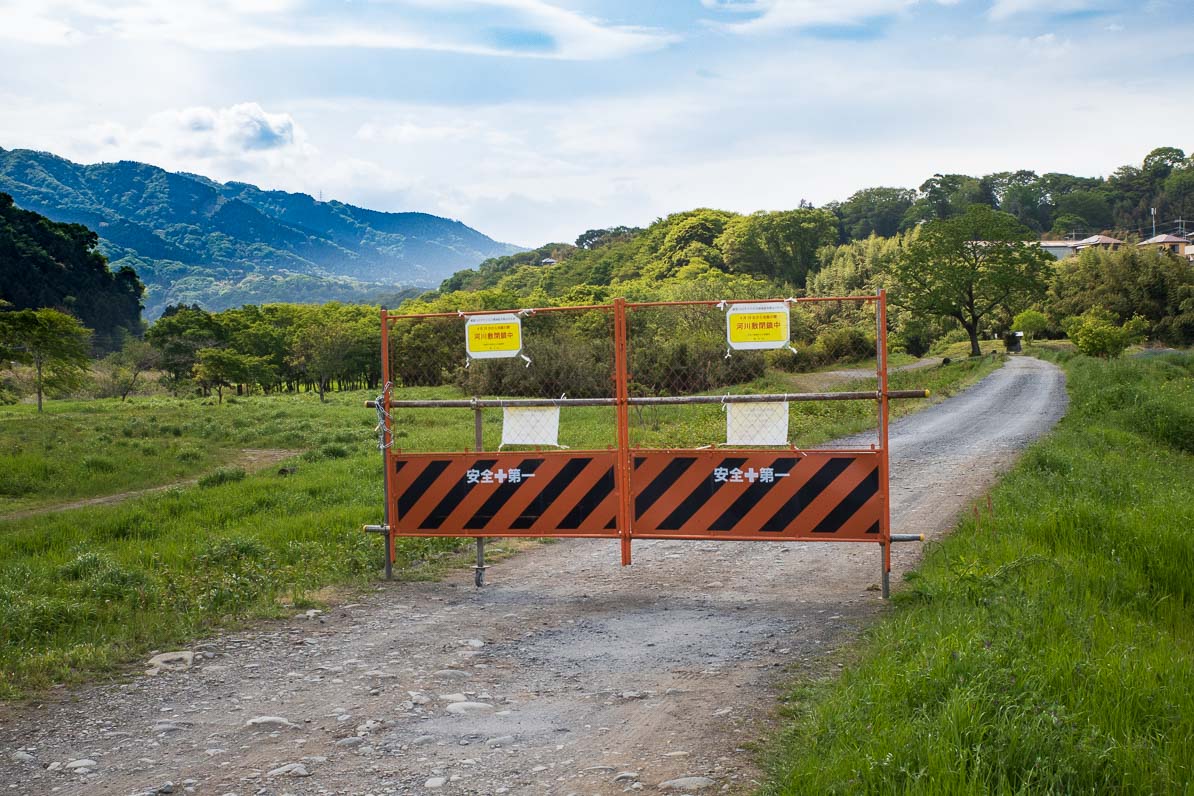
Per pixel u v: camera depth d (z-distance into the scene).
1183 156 190.75
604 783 4.35
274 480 16.72
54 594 8.62
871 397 7.91
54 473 20.03
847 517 7.97
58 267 125.25
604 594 8.45
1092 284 95.06
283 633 7.25
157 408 44.00
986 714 4.27
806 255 133.00
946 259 75.12
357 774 4.56
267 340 81.62
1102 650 5.48
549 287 162.38
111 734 5.23
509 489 8.71
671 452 8.34
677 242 144.50
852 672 5.46
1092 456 16.28
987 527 9.74
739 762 4.52
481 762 4.67
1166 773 3.86
